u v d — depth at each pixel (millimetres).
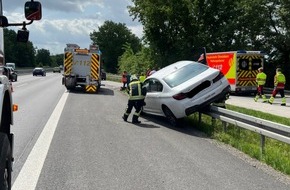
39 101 20641
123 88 32719
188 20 51219
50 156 7898
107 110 16859
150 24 51688
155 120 13984
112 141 9680
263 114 15891
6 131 4941
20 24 4711
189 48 51562
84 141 9586
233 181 6387
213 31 52000
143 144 9367
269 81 52375
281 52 52406
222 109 11047
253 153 8281
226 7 51594
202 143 9688
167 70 13742
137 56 65188
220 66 32312
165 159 7836
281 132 7785
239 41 51156
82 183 6121
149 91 13961
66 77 29375
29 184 6008
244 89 30766
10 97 4754
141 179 6402
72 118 13875
